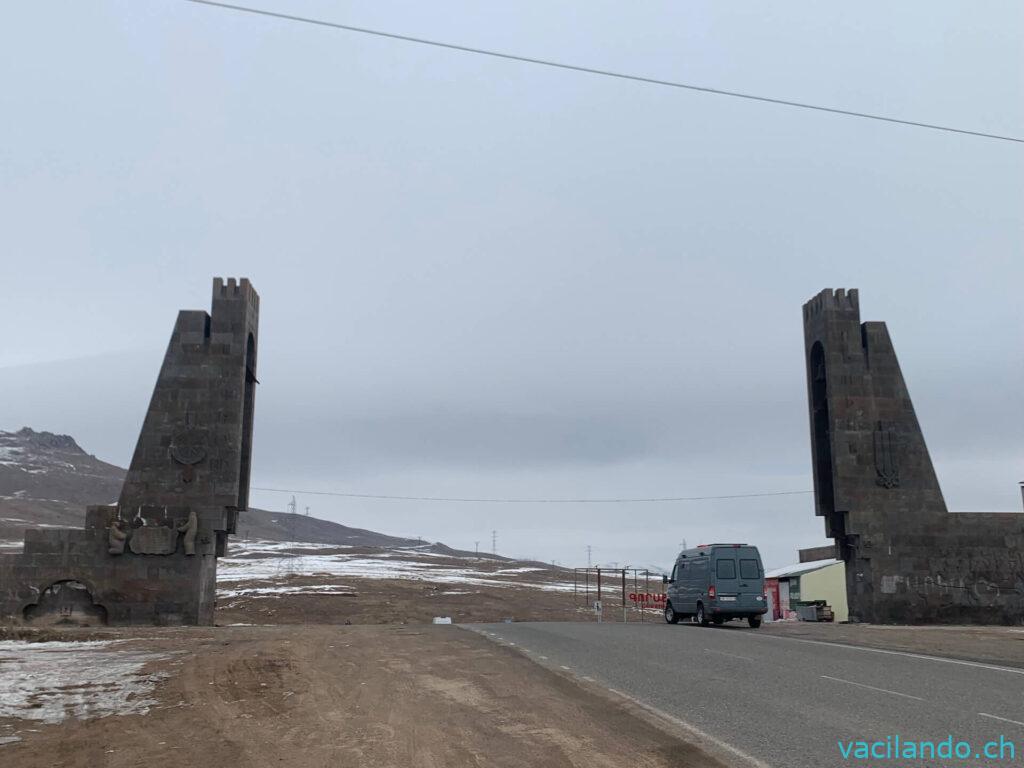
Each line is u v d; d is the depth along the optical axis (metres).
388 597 72.06
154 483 34.25
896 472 36.94
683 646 21.44
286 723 11.15
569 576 138.88
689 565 35.12
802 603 51.47
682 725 10.80
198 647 20.95
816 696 13.00
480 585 94.38
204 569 34.00
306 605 63.62
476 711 11.93
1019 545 36.41
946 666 17.05
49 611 32.91
